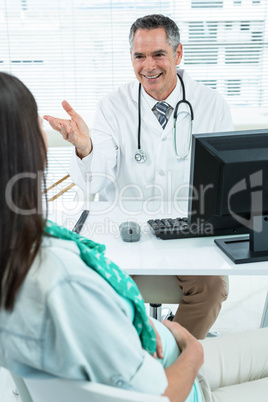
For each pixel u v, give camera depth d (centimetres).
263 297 233
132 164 204
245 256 129
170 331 97
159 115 198
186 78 203
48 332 60
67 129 165
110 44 307
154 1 297
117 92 208
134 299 75
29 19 301
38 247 62
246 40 305
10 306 60
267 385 99
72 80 316
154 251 136
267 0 294
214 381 100
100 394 62
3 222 60
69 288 61
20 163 60
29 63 312
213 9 297
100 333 63
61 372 62
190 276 153
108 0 296
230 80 315
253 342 109
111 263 77
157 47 179
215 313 157
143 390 68
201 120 201
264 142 123
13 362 63
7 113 59
